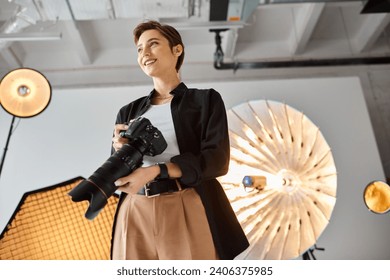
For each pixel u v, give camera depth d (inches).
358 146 128.3
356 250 112.3
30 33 107.9
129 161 23.6
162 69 32.2
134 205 27.0
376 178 123.4
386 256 111.5
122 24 163.3
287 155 87.4
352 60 169.2
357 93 137.4
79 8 101.8
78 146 124.2
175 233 25.8
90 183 21.6
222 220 28.0
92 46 177.9
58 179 118.5
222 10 105.8
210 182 29.5
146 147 25.3
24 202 73.5
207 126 28.9
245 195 83.0
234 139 88.6
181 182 26.8
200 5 105.7
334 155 127.0
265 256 81.3
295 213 84.4
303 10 157.9
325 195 89.1
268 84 137.0
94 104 131.8
